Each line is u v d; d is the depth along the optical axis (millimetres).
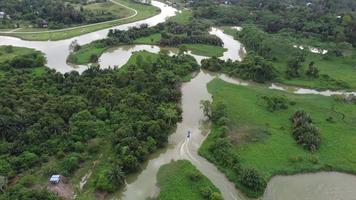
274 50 192625
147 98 132375
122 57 192625
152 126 110500
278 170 101750
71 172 96375
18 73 154000
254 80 165375
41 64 170625
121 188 93812
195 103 141625
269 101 138500
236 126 123938
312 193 95312
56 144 104250
